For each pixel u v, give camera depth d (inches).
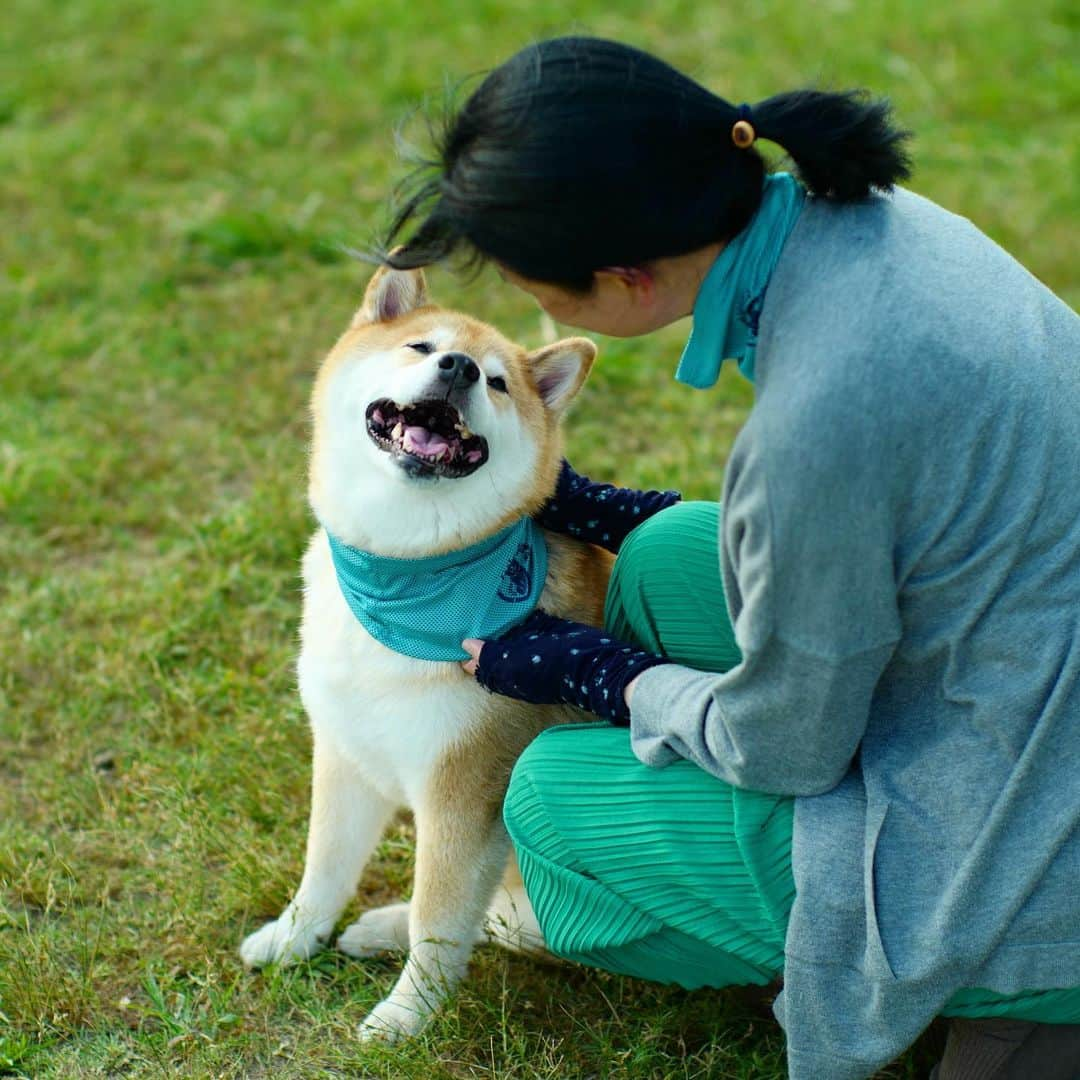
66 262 282.2
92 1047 130.9
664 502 141.9
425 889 136.6
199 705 176.9
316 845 144.1
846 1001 106.0
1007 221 291.9
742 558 100.6
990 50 370.9
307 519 211.2
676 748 113.6
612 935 120.1
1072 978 103.3
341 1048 131.9
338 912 147.7
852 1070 107.7
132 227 296.7
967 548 98.1
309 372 253.3
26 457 222.2
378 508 130.4
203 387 247.0
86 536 211.0
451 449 128.6
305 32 384.5
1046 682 98.7
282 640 191.0
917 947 102.3
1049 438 96.9
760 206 102.6
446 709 132.3
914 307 96.0
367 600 131.2
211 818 157.6
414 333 139.2
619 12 393.4
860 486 94.3
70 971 138.1
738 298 103.9
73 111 349.7
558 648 121.5
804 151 100.0
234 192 310.0
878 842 104.3
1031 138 332.2
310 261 289.0
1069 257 279.3
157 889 150.9
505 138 98.3
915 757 105.2
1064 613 98.7
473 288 278.1
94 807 160.9
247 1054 131.4
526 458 135.5
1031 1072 112.0
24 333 260.2
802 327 98.2
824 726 102.8
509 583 130.0
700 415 239.9
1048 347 99.4
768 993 138.2
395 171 310.8
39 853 154.2
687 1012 133.6
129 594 194.1
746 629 101.4
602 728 121.3
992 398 95.3
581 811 117.9
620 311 107.6
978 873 100.3
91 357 253.8
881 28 381.7
